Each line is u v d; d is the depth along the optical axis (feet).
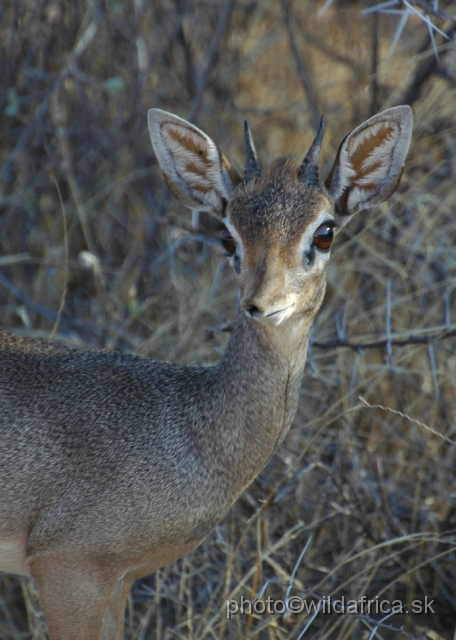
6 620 33.24
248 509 34.30
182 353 38.37
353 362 37.19
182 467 25.58
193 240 42.50
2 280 40.09
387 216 39.29
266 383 25.55
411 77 44.11
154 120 27.40
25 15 44.52
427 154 42.47
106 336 39.27
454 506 33.73
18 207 43.70
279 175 25.38
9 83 43.70
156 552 25.94
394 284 39.17
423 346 35.09
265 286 23.57
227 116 48.16
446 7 41.45
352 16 52.26
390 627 28.89
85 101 44.73
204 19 50.14
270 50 54.44
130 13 46.50
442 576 32.24
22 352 27.53
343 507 33.37
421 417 36.50
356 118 44.50
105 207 44.93
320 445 35.22
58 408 26.18
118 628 27.32
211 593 31.73
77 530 25.31
